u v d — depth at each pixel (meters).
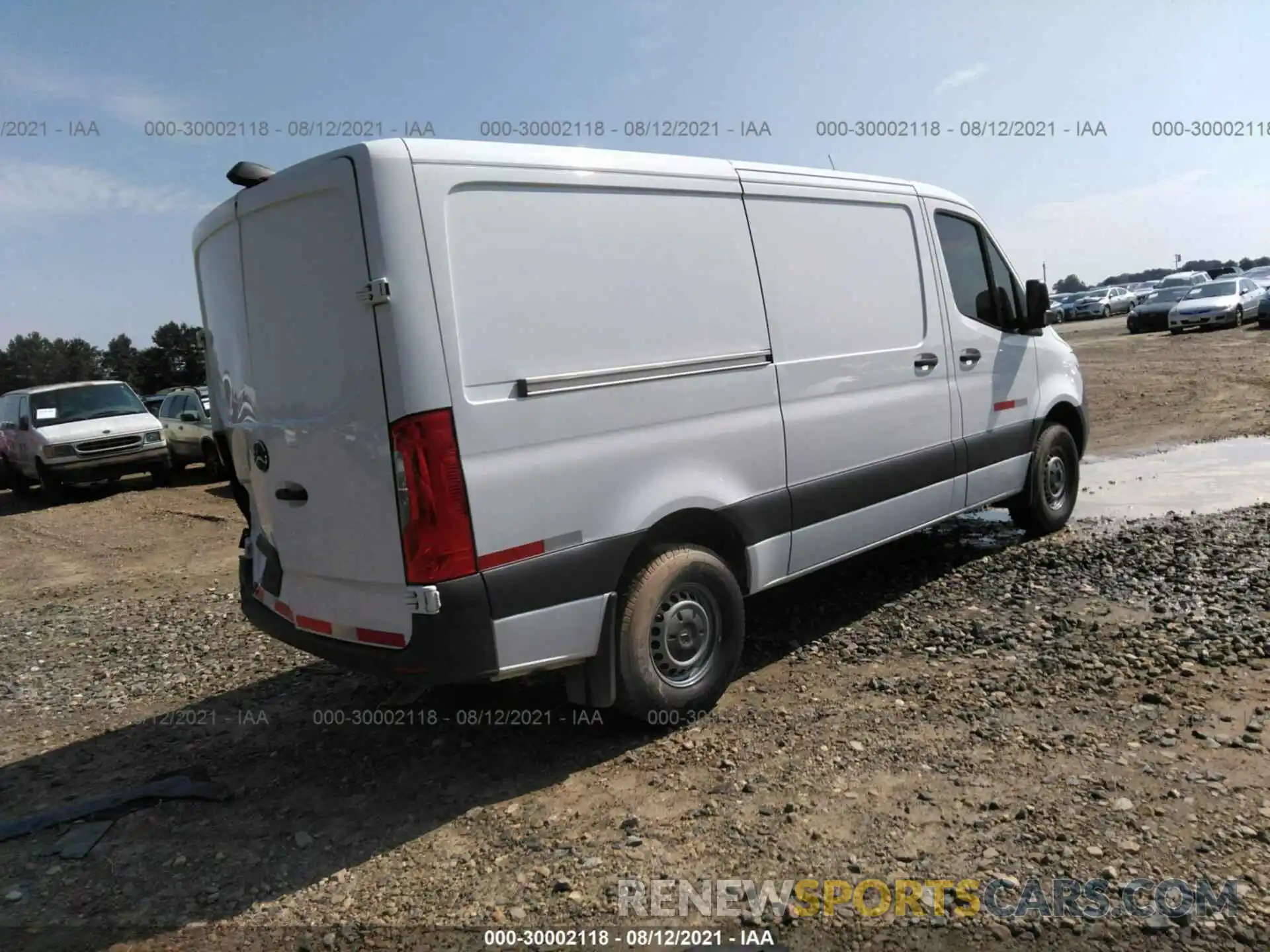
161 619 7.17
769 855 3.20
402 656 3.59
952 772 3.62
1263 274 33.84
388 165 3.38
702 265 4.32
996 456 6.26
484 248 3.57
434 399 3.41
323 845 3.55
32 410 15.78
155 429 15.91
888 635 5.20
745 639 5.35
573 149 3.92
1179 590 5.46
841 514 5.05
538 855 3.34
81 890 3.35
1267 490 8.06
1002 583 5.93
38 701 5.48
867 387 5.18
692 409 4.24
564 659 3.83
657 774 3.85
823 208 5.02
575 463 3.79
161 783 4.13
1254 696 4.03
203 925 3.09
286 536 4.11
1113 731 3.83
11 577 9.74
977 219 6.33
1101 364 20.73
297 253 3.72
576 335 3.82
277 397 3.97
